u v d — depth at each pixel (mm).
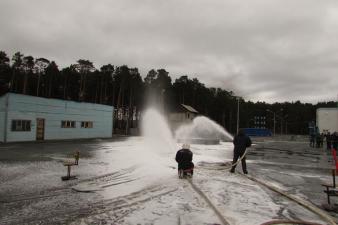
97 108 34688
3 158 13852
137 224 5086
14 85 61250
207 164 12828
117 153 17094
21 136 25250
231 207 6188
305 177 10320
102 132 35625
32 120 26312
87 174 9852
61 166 11477
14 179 8820
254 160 15781
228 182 8898
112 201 6559
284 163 14516
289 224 5168
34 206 6098
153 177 9547
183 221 5254
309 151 23031
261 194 7406
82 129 32406
